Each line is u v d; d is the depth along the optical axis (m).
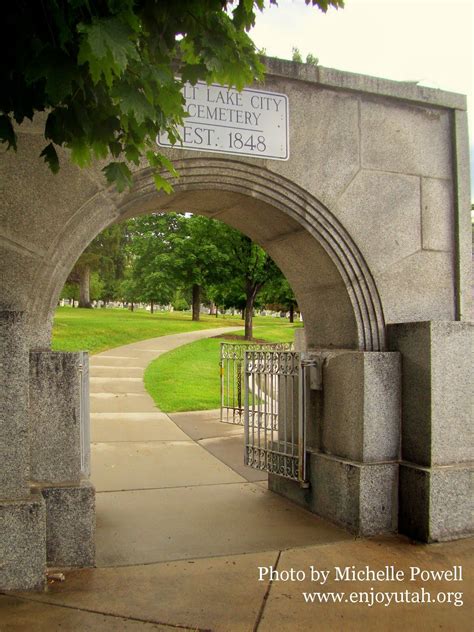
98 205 4.77
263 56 5.26
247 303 28.86
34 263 4.57
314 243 5.62
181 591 4.12
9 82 3.00
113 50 2.40
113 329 29.19
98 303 83.62
